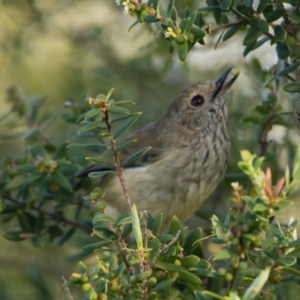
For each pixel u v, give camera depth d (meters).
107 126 7.07
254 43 8.20
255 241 5.64
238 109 12.32
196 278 6.79
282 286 7.61
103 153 11.02
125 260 6.79
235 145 11.73
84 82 13.59
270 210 5.46
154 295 6.36
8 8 13.70
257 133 10.37
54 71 14.33
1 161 13.46
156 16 7.52
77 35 14.15
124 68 13.42
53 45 14.36
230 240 5.69
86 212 11.62
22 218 10.38
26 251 12.84
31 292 12.02
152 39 12.96
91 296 6.13
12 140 13.84
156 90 13.43
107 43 13.88
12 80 14.38
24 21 13.86
